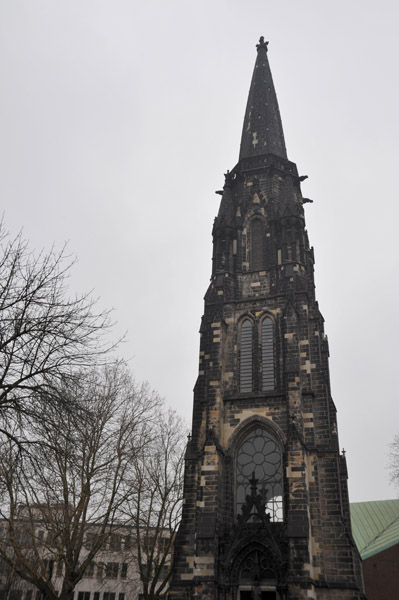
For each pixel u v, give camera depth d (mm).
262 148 73562
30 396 26000
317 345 54312
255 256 62875
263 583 44219
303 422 49750
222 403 52594
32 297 27172
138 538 49469
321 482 47344
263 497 47656
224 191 67875
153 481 55969
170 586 50062
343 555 44125
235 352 56000
